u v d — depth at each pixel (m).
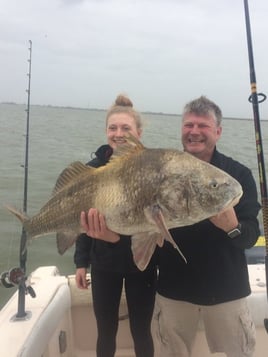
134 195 2.22
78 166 2.52
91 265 3.16
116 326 3.19
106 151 3.23
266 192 2.74
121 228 2.29
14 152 18.48
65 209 2.50
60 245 2.56
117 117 3.21
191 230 2.84
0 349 2.52
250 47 2.91
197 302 2.86
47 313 3.04
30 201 10.56
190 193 2.15
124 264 2.99
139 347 3.11
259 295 3.49
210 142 2.88
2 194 11.31
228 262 2.83
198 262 2.85
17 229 9.02
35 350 2.67
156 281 3.12
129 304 3.12
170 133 22.42
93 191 2.37
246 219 2.76
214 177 2.17
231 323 2.87
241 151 19.33
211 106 2.89
